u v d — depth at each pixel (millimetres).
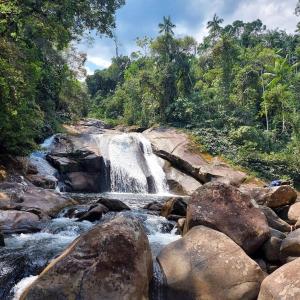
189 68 39219
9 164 17609
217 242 6020
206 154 26281
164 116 35375
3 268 6293
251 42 59906
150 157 25141
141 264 5051
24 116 17609
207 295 5371
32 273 6375
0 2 15367
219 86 37688
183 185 22562
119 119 44656
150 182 23609
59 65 29125
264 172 25594
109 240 5027
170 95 36281
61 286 4656
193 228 6652
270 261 6684
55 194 12945
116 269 4836
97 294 4637
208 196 7398
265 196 10477
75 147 22953
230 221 6984
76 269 4785
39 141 23500
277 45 59000
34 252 7156
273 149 30203
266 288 4938
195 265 5703
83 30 20797
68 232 9164
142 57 51500
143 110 37156
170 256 5996
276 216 8719
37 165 19781
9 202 11297
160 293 5551
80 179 20859
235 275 5469
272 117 36938
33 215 10234
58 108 33062
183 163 23594
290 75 36438
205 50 46938
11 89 15445
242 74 36719
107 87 66312
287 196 9961
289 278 4797
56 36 18578
